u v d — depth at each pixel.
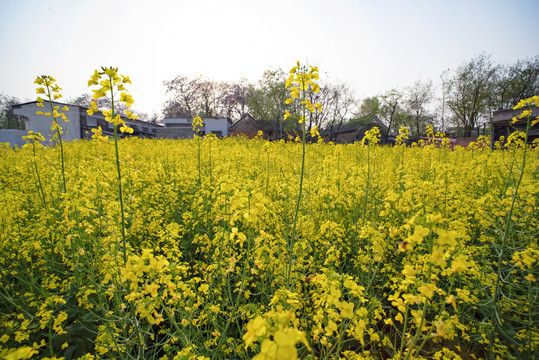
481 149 10.39
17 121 64.50
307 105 3.26
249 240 2.40
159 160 8.87
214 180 5.94
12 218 3.92
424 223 1.65
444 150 9.98
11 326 2.13
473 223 3.92
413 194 4.03
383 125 44.56
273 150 6.96
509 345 2.65
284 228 3.73
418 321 1.72
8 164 8.11
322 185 4.52
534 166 5.34
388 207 3.42
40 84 3.96
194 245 4.17
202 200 4.49
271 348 0.91
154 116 81.31
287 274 2.72
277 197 5.64
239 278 3.19
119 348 2.26
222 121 51.06
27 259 3.21
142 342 2.15
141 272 1.91
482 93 40.94
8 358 1.25
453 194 4.10
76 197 3.80
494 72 41.09
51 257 3.64
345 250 3.87
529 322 2.38
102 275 2.99
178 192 5.84
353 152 11.77
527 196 3.39
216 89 70.38
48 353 2.47
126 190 3.97
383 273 3.24
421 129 48.62
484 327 2.38
